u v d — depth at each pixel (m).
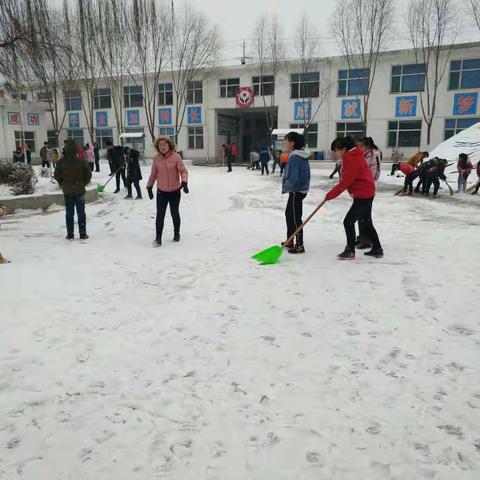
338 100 31.75
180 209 10.80
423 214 9.96
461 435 2.37
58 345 3.45
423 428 2.43
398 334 3.60
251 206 11.30
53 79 14.13
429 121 29.33
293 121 33.12
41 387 2.86
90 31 29.80
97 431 2.43
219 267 5.61
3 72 12.16
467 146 20.61
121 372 3.04
